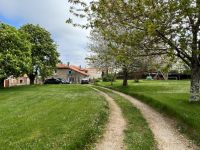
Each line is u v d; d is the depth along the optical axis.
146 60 57.84
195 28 27.92
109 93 51.34
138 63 58.94
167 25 26.66
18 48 64.50
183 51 29.69
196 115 24.31
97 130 19.98
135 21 28.30
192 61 31.11
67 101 34.66
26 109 28.86
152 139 19.03
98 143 17.75
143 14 27.34
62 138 16.75
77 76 163.62
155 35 27.48
